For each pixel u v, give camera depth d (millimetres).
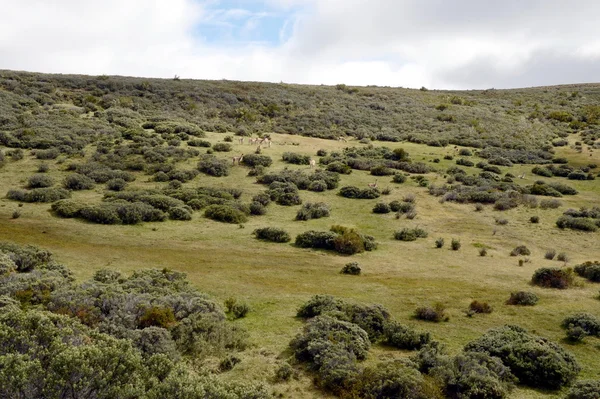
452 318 18688
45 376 9531
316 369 13922
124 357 10445
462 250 29062
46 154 44406
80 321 14820
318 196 40250
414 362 13977
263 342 15766
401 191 42094
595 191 44562
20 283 17703
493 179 46406
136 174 42688
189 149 49406
